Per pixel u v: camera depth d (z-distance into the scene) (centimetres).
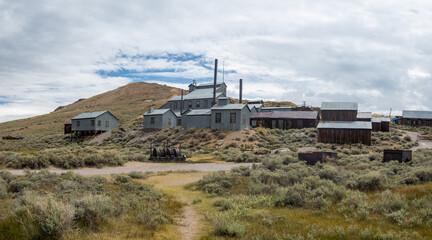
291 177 1642
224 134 5422
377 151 4188
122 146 5816
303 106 7981
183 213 1173
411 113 8812
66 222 789
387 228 874
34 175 1562
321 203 1165
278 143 5169
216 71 7531
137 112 11750
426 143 4944
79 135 7519
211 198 1481
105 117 7344
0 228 768
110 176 1939
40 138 7862
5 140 7362
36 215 795
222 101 6253
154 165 2936
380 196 1200
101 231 831
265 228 906
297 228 901
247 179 1828
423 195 1160
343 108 6662
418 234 802
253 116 6938
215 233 887
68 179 1544
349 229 854
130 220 966
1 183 1308
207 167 2806
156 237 832
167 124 6950
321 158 2461
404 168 1919
